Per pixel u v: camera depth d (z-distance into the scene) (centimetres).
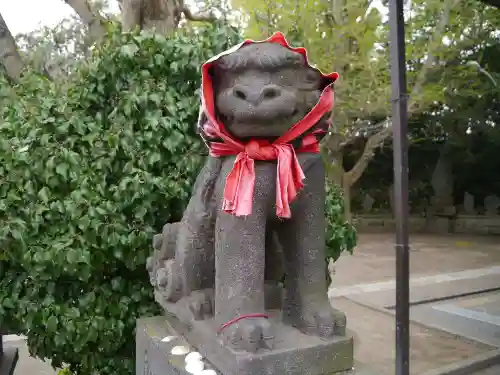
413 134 1320
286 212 133
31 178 190
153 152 198
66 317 193
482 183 1384
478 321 445
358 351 366
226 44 220
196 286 168
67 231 189
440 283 611
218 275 145
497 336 402
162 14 302
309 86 142
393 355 357
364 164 865
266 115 129
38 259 181
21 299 195
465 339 392
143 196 193
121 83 210
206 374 134
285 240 153
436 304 511
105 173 196
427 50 735
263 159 140
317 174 148
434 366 335
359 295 550
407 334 177
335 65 718
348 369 142
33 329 194
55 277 188
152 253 199
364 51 707
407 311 176
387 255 888
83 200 188
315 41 676
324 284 151
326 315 143
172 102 203
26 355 372
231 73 136
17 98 226
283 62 133
